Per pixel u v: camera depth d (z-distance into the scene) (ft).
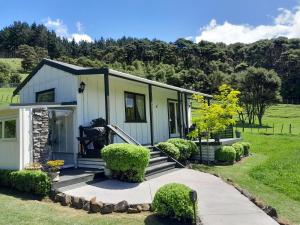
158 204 19.90
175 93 58.59
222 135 58.75
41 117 31.17
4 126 31.86
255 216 20.11
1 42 377.91
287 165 40.22
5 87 180.24
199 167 40.81
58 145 37.06
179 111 53.16
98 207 21.13
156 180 30.99
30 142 30.07
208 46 304.09
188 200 19.36
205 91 208.13
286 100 217.56
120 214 20.68
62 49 363.97
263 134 92.89
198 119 46.01
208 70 266.36
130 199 23.52
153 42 336.49
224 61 290.56
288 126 124.57
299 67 228.63
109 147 30.04
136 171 29.58
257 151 61.31
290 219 20.33
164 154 40.22
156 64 313.32
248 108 131.44
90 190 26.17
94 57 342.85
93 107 37.88
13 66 296.30
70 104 34.73
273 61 266.77
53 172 25.95
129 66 287.48
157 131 51.52
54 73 38.93
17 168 29.50
